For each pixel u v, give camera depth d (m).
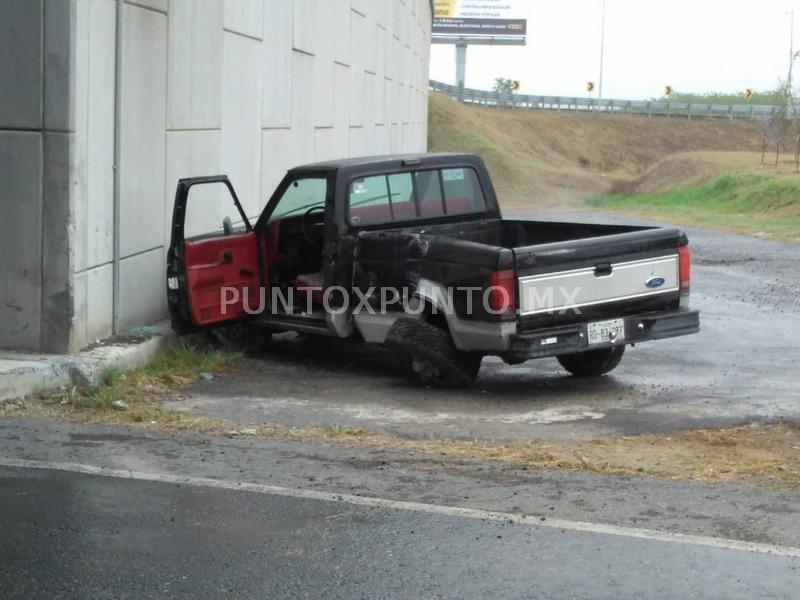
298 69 18.02
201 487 6.56
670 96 112.75
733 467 7.23
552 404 9.44
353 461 7.30
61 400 8.88
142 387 9.60
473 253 9.18
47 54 9.48
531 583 5.08
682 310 9.83
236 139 14.45
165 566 5.25
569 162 81.50
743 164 52.31
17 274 9.76
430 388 10.06
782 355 11.95
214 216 13.59
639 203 49.81
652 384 10.33
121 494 6.39
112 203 10.59
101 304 10.45
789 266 21.23
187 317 10.55
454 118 71.31
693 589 5.02
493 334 9.13
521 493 6.54
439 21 97.00
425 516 6.05
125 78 10.73
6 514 5.98
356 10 24.50
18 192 9.66
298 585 5.03
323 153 20.50
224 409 9.05
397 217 10.73
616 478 6.91
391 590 4.98
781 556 5.44
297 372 10.79
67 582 5.04
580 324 9.33
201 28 12.88
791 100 71.00
